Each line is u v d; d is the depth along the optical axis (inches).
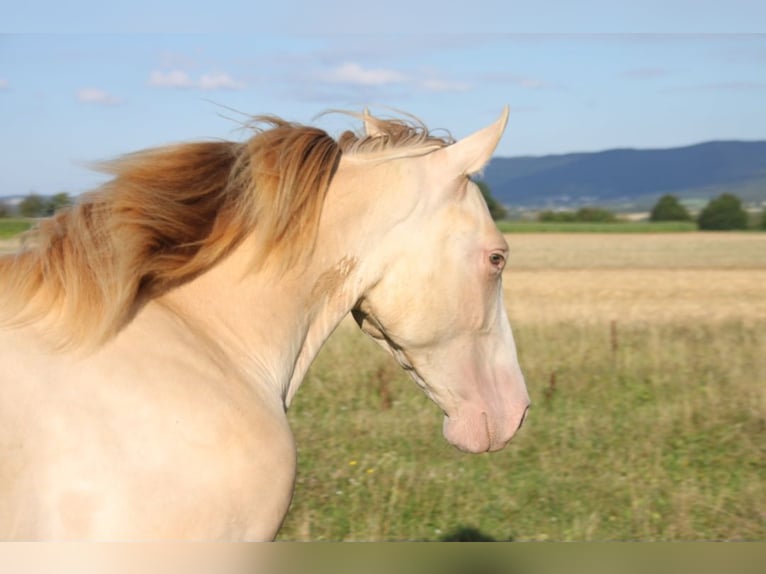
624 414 327.6
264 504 100.6
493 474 258.8
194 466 94.1
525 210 4724.4
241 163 111.1
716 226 3223.4
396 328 125.2
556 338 484.4
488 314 128.7
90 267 97.2
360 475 256.7
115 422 91.3
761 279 1212.5
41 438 87.3
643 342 473.7
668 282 1151.6
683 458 276.2
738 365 403.2
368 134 131.5
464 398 128.9
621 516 232.7
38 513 85.0
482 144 125.0
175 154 108.6
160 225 103.2
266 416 104.8
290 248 114.3
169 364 98.2
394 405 335.9
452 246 124.1
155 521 90.3
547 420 317.1
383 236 122.0
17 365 90.1
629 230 3181.6
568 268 1523.1
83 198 103.4
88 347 94.2
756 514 234.4
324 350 437.1
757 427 311.0
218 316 110.2
